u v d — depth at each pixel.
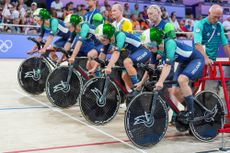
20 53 9.04
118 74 3.61
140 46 3.46
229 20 12.52
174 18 11.42
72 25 3.96
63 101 4.04
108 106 3.48
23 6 10.51
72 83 4.05
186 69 2.89
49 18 4.24
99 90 3.45
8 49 8.88
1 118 3.65
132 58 3.41
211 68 3.06
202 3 14.54
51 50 4.50
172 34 3.34
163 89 3.12
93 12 4.34
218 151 2.83
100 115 3.46
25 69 4.62
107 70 3.15
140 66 3.04
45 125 3.46
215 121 3.12
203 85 3.16
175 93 3.16
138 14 11.79
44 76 4.68
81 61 4.21
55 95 4.01
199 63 2.91
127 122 2.76
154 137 2.89
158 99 2.88
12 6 9.81
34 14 4.24
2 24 8.41
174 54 2.78
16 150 2.73
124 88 3.62
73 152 2.73
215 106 3.11
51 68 4.73
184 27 11.73
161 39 2.72
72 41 4.14
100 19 3.95
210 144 3.04
